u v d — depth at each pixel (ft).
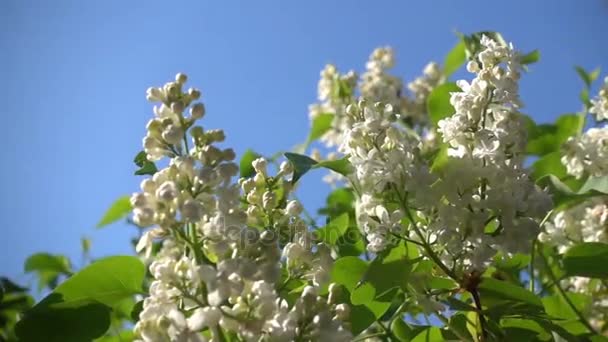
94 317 1.52
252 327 1.24
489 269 1.85
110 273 1.55
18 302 2.08
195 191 1.30
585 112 2.44
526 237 1.53
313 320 1.30
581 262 1.79
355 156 1.56
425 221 1.62
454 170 1.54
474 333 1.63
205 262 1.35
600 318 2.05
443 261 1.61
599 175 2.02
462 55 2.90
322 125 2.81
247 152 2.03
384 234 1.55
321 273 1.46
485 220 1.53
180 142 1.37
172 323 1.22
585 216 2.05
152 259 1.94
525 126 1.63
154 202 1.28
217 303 1.22
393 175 1.52
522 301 1.60
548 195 1.59
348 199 2.51
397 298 1.83
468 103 1.58
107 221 2.04
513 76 1.62
